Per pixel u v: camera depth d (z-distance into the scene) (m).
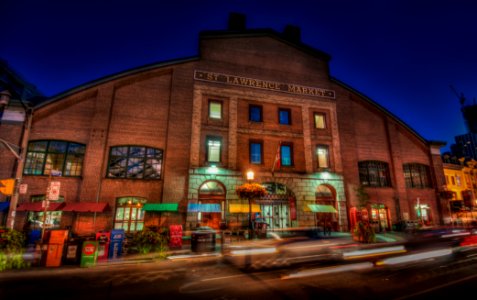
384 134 24.64
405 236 17.64
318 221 20.22
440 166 25.34
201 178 18.25
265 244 13.45
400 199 22.88
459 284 6.74
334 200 21.02
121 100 18.61
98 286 6.78
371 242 14.20
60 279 7.46
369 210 22.02
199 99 19.88
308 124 22.03
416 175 24.89
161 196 17.47
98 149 17.12
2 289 6.53
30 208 14.50
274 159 20.36
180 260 10.05
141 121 18.56
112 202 16.59
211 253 11.36
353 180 21.77
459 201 25.38
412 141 25.61
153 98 19.25
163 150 18.53
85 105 17.94
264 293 6.11
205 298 5.82
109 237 10.76
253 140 20.38
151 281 7.23
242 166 19.42
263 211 19.27
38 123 16.78
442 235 18.09
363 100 24.67
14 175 15.70
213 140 19.53
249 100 21.14
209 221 17.84
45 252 9.09
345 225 20.31
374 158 23.52
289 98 22.22
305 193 20.12
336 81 24.05
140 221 16.95
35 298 5.89
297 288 6.48
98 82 18.25
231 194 18.42
